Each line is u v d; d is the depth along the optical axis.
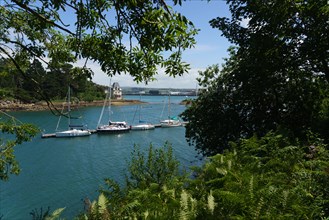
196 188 5.80
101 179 29.20
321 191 5.39
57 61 6.25
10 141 7.17
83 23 3.88
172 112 113.69
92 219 4.93
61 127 69.88
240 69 14.74
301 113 14.88
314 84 14.61
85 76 4.85
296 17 12.45
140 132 65.44
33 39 6.38
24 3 3.97
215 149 16.50
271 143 7.89
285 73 14.42
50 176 30.62
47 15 4.49
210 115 16.45
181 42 3.91
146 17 3.31
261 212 4.20
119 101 161.38
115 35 4.04
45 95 5.84
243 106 15.84
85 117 93.56
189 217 4.27
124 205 5.34
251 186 4.77
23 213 21.77
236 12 14.20
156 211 4.67
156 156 10.72
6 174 7.51
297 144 8.05
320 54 12.64
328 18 11.31
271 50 12.94
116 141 53.59
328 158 6.93
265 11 12.45
